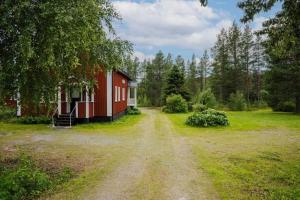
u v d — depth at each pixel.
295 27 8.30
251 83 56.06
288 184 7.43
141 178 8.03
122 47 11.69
